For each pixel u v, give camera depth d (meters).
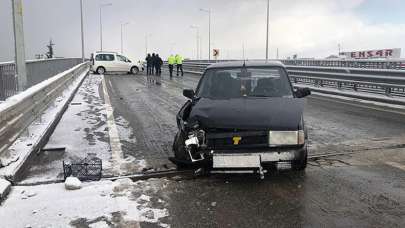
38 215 4.02
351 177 5.17
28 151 6.00
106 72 34.41
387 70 13.49
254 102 5.64
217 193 4.67
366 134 7.91
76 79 21.94
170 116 10.39
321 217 3.96
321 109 11.64
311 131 8.27
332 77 16.78
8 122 5.65
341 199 4.42
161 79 26.41
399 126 8.76
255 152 4.73
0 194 4.36
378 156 6.20
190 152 4.96
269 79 6.40
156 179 5.18
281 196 4.55
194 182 5.06
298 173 5.36
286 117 4.96
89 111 11.20
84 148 6.89
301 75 19.53
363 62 21.50
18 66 8.34
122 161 6.07
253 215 4.04
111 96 15.27
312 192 4.65
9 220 3.92
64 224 3.83
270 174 5.33
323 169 5.54
